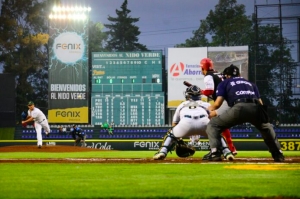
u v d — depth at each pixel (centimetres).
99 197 659
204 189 727
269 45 4688
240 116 1232
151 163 1226
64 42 4347
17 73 5741
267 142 1276
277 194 683
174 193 689
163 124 4400
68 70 4341
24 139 4294
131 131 4303
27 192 702
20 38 5819
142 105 4406
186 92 1355
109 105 4425
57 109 4344
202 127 1323
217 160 1272
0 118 3644
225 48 4344
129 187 748
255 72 4484
